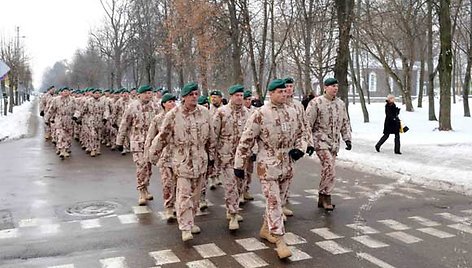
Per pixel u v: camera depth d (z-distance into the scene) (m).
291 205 8.41
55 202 8.78
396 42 35.84
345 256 5.79
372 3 31.41
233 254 5.91
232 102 7.69
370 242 6.32
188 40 31.83
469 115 28.47
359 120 28.36
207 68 29.47
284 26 29.05
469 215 7.70
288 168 5.99
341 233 6.73
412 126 23.33
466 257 5.75
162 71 50.69
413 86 68.69
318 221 7.35
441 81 20.72
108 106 15.90
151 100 8.92
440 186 10.03
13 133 22.53
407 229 6.92
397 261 5.61
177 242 6.40
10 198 9.14
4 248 6.21
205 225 7.23
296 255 5.84
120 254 5.95
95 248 6.19
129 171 12.30
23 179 11.16
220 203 8.71
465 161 12.74
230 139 7.42
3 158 14.83
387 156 13.82
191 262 5.65
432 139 17.84
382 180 10.81
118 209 8.23
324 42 29.34
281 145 5.92
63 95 15.20
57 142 15.70
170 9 33.34
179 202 6.44
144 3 44.78
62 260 5.76
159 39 40.94
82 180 11.02
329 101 7.95
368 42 33.59
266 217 6.25
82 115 15.72
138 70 51.75
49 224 7.32
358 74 41.25
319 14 25.39
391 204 8.46
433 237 6.54
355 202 8.62
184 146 6.38
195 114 6.46
